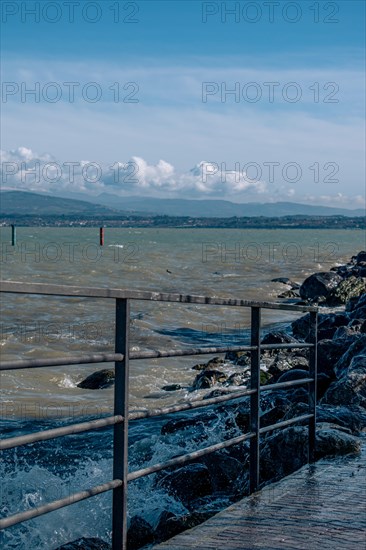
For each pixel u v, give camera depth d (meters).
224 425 10.77
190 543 5.19
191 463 9.17
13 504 8.42
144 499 8.34
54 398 15.82
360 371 11.42
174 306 32.22
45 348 22.23
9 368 4.00
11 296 34.56
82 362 4.48
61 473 9.71
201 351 5.82
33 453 10.70
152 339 24.30
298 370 13.62
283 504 6.14
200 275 54.91
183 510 8.01
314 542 5.15
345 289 39.09
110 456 10.63
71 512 7.66
